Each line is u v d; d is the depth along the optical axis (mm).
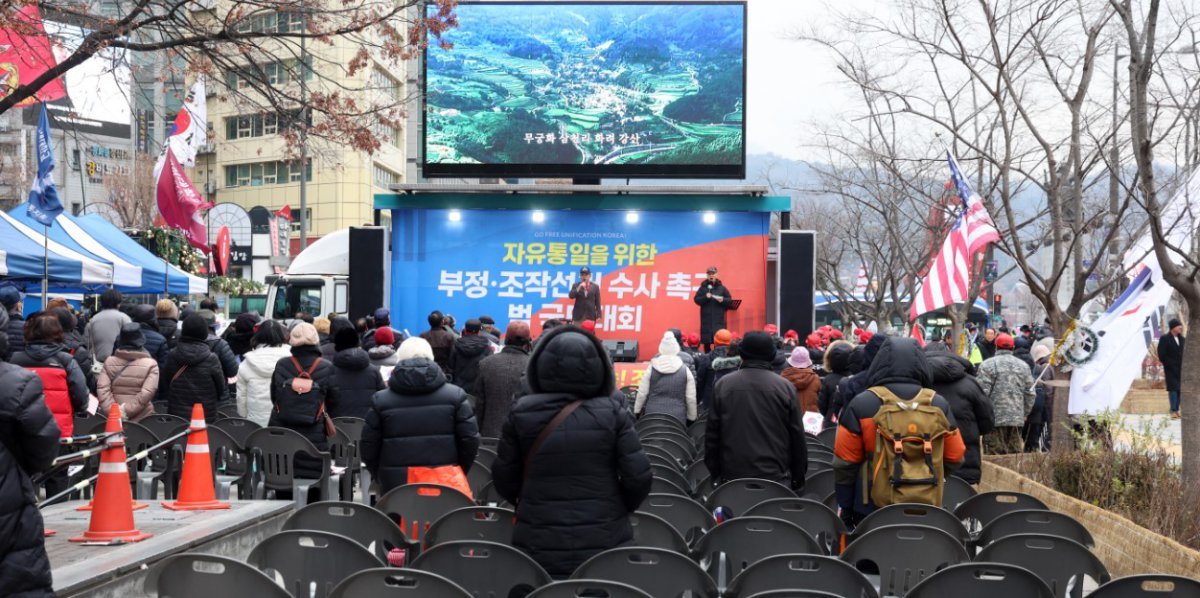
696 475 8805
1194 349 8805
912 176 19469
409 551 5656
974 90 15297
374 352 11852
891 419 6211
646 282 16438
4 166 42625
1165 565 7270
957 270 12055
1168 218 10109
